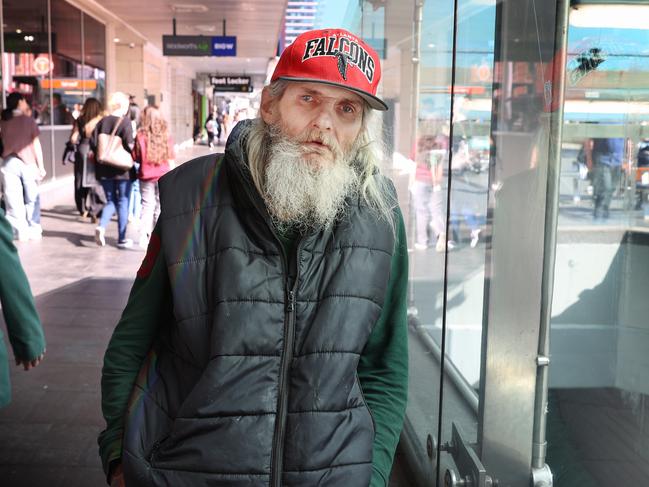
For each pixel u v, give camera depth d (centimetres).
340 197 131
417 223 348
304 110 131
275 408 121
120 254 767
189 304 127
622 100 267
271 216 129
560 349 301
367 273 129
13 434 328
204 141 4253
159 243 135
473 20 225
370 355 143
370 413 132
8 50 1043
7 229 214
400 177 378
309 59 129
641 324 291
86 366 419
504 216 213
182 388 129
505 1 203
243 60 3102
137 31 2042
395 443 137
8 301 214
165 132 796
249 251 127
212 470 118
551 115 211
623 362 296
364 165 138
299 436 119
